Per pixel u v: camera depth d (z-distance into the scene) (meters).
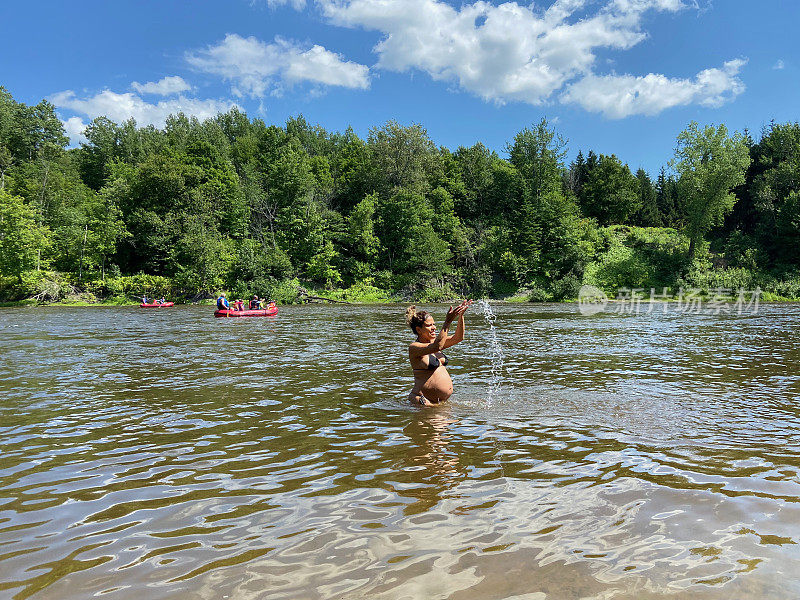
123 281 45.28
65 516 2.77
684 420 4.66
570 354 9.88
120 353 10.73
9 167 58.75
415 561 2.17
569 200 62.72
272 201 59.19
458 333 5.63
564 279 48.66
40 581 2.06
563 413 4.97
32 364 9.14
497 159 75.38
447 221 58.22
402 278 51.66
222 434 4.41
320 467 3.49
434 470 3.38
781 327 16.53
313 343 12.63
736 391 6.07
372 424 4.64
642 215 75.94
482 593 1.90
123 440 4.28
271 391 6.35
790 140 69.62
